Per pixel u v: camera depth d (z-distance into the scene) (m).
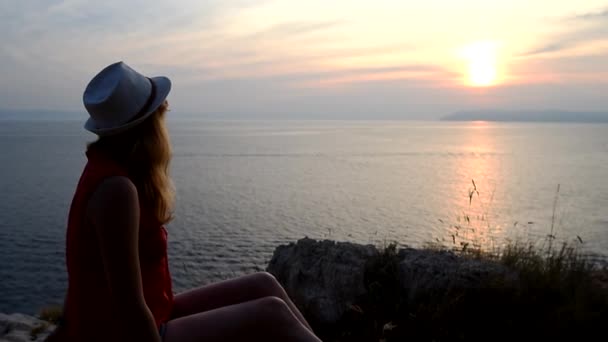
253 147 197.12
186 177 94.75
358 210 60.38
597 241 40.16
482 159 150.38
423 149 196.38
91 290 2.17
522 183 90.56
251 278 2.93
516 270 5.01
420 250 5.51
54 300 30.17
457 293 4.57
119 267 2.02
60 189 76.50
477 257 5.73
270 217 55.19
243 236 45.31
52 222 52.03
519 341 4.20
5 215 55.47
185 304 2.83
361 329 4.52
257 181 89.94
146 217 2.25
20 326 5.25
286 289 5.19
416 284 4.80
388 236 45.66
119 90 2.24
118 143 2.28
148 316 2.07
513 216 55.06
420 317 4.41
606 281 5.29
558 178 99.38
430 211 59.59
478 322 4.35
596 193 76.75
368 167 121.56
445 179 97.19
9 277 34.19
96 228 2.05
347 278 4.92
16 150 163.12
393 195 73.88
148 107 2.29
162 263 2.37
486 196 72.50
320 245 5.47
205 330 2.35
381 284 5.01
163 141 2.36
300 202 66.25
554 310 4.41
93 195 2.07
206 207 61.12
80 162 120.69
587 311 4.39
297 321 2.39
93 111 2.27
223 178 94.00
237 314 2.37
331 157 151.75
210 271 33.66
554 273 4.94
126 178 2.10
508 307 4.44
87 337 2.22
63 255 40.00
